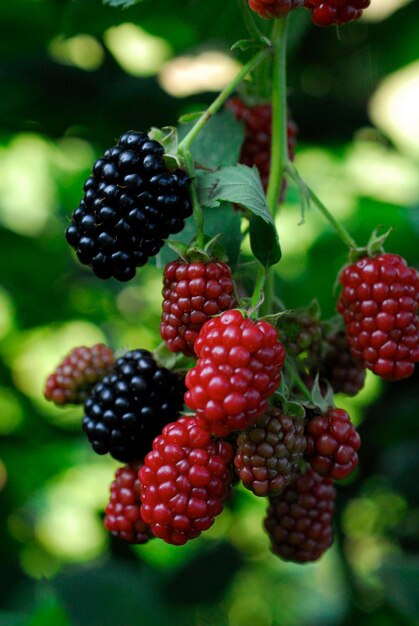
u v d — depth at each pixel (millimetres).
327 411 316
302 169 531
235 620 644
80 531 616
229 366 297
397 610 427
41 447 534
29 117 436
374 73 445
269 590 654
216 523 542
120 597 421
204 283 309
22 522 561
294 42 394
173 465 307
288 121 362
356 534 477
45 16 411
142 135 312
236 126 349
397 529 467
